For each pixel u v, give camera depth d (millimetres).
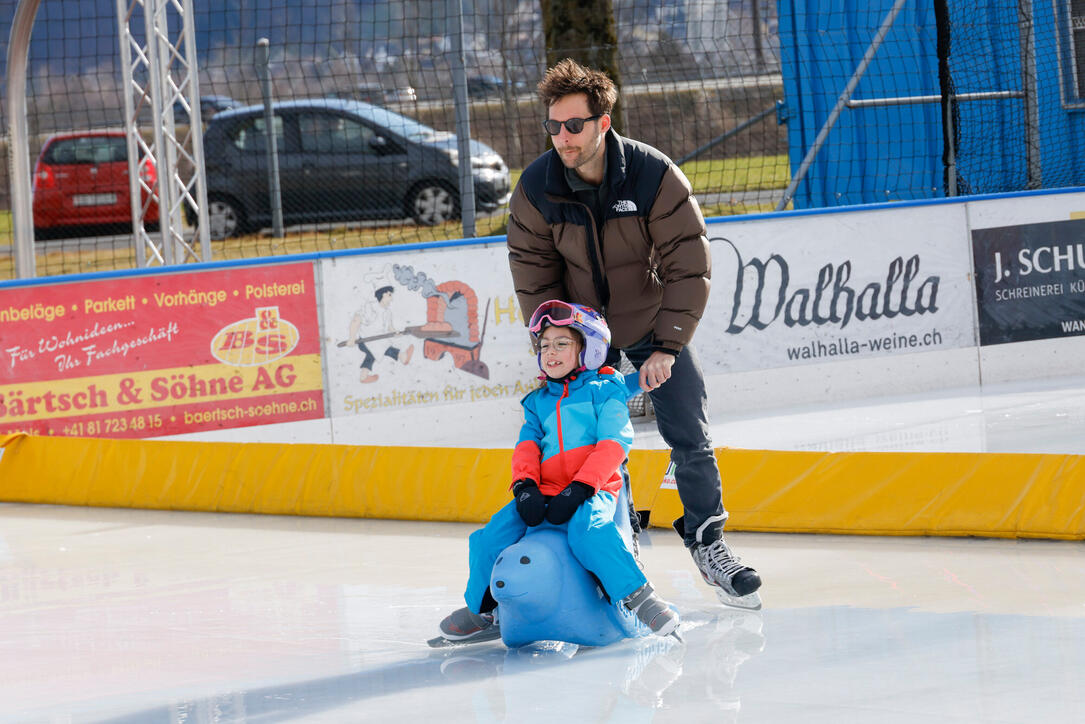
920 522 11055
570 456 8320
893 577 9578
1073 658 6965
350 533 12977
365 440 17734
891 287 19281
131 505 15109
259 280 17359
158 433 17125
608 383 8445
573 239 8891
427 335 17938
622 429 8234
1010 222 19641
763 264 18703
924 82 25125
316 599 10039
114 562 12078
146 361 17047
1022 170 25000
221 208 31812
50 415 16781
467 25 34250
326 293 17578
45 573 11672
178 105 34969
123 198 34625
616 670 7363
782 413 18125
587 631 7871
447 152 31750
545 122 8492
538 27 34062
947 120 22656
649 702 6637
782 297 18812
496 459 13211
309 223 32156
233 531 13430
